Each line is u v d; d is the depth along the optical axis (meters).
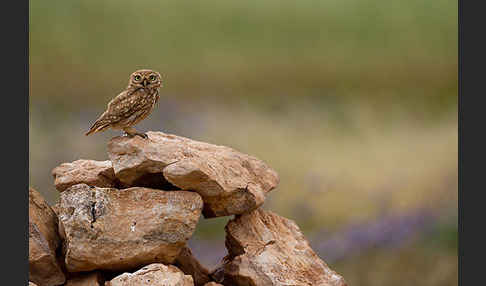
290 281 9.15
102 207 8.86
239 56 32.06
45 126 21.97
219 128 24.28
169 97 26.62
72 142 20.67
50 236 9.48
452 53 31.95
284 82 31.27
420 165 21.81
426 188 20.09
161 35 32.44
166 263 8.96
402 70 32.00
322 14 34.91
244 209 9.55
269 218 10.45
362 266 16.36
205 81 30.19
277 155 22.86
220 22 33.72
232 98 28.39
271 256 9.45
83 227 8.72
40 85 27.69
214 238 18.44
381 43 33.38
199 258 17.22
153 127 22.42
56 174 10.12
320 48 33.25
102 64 30.03
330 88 30.94
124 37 31.80
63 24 31.11
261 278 9.16
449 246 16.67
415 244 16.78
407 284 15.82
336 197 20.36
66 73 28.84
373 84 31.44
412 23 34.00
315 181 20.86
